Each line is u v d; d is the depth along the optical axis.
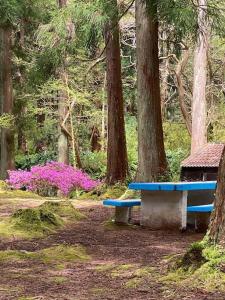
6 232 7.23
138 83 12.98
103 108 25.53
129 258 5.60
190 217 8.39
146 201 8.30
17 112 20.94
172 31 12.75
